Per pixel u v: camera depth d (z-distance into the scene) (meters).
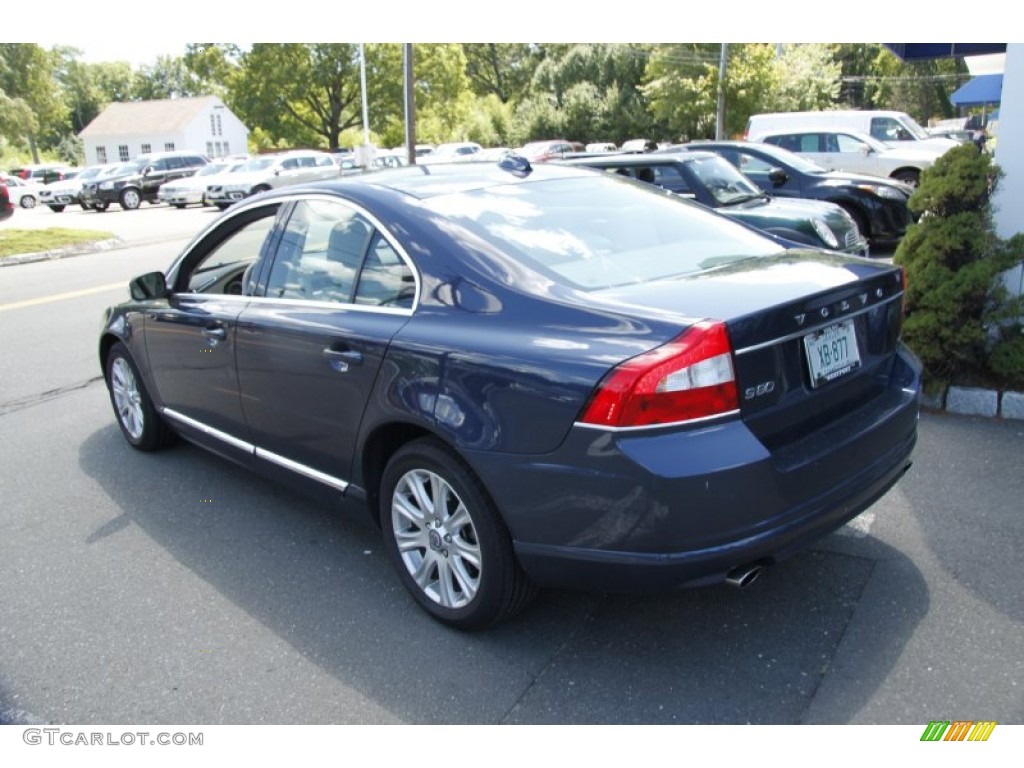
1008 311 4.96
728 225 3.77
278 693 2.90
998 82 24.39
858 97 60.75
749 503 2.51
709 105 35.59
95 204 31.02
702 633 3.08
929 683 2.74
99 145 62.75
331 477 3.60
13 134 68.69
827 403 2.91
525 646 3.07
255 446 4.05
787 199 9.20
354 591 3.53
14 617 3.46
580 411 2.55
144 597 3.57
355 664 3.03
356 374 3.25
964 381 5.16
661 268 3.17
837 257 3.42
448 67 53.56
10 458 5.31
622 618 3.20
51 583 3.72
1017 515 3.78
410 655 3.06
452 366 2.89
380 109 52.69
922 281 5.10
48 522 4.34
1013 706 2.62
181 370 4.45
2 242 16.98
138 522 4.28
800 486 2.64
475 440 2.80
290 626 3.29
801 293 2.77
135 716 2.82
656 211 3.70
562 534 2.67
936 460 4.41
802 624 3.09
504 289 2.95
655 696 2.77
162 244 17.81
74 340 8.45
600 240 3.33
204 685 2.96
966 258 5.10
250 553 3.90
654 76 39.25
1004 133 4.99
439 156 37.84
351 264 3.46
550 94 60.09
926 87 58.78
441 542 3.12
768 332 2.62
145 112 62.66
